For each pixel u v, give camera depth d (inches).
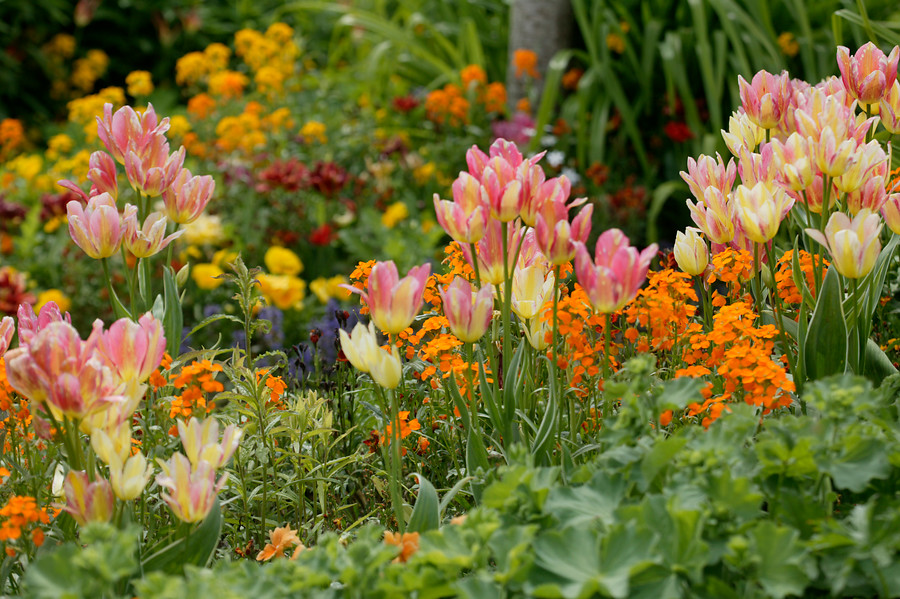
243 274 86.2
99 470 65.5
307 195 200.2
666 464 55.5
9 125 249.1
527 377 76.4
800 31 219.8
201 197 81.7
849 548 49.6
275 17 296.2
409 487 81.7
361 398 90.0
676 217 209.0
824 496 55.7
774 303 82.0
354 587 47.9
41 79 369.7
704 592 48.6
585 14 219.6
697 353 75.3
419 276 59.9
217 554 75.2
